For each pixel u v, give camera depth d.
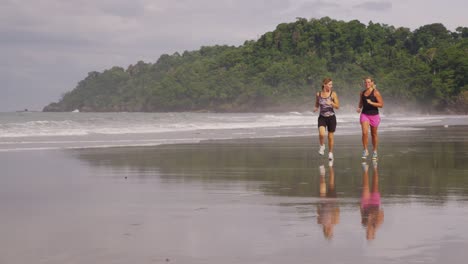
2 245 4.62
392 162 11.89
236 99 195.88
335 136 22.36
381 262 4.11
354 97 167.00
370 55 179.12
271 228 5.26
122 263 4.12
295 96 179.50
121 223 5.53
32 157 13.14
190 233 5.07
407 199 6.93
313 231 5.12
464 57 144.12
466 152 14.38
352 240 4.76
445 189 7.78
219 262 4.14
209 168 10.89
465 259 4.18
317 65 180.50
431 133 24.84
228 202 6.79
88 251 4.45
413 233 5.01
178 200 6.97
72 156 13.49
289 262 4.12
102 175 9.78
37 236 4.95
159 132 24.77
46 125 26.11
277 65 185.75
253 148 16.17
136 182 8.79
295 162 12.07
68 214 6.02
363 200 6.87
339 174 9.76
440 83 142.00
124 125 29.20
